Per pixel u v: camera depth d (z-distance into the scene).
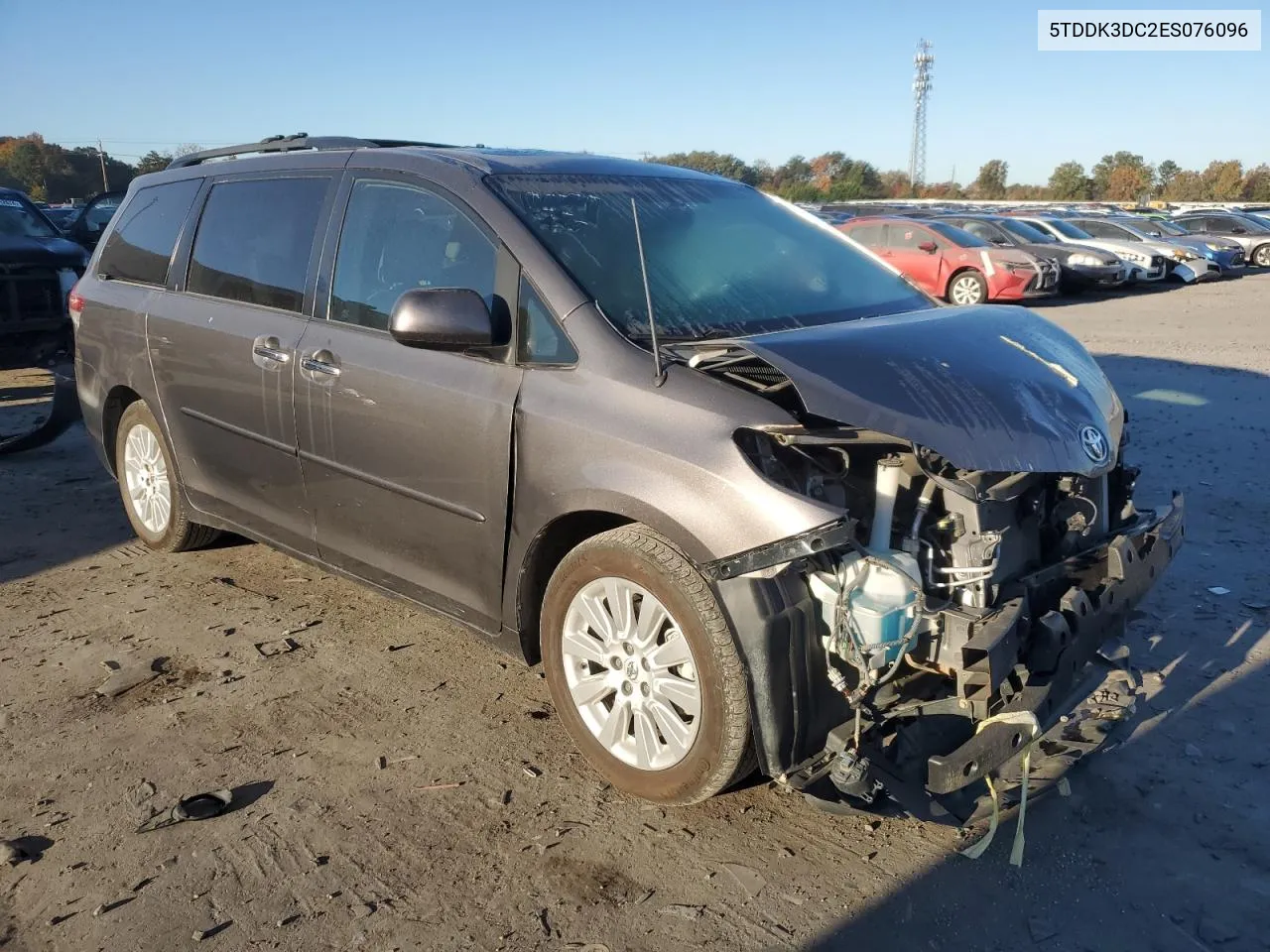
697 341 3.12
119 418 5.26
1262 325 15.01
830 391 2.73
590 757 3.12
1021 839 2.77
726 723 2.68
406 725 3.51
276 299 4.11
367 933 2.53
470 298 3.14
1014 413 2.88
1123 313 17.08
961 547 2.79
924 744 2.71
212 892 2.67
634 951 2.47
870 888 2.70
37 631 4.28
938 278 18.47
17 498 6.26
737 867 2.77
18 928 2.54
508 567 3.26
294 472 4.03
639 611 2.92
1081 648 2.87
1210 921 2.57
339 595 4.68
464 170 3.56
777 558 2.58
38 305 9.40
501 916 2.59
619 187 3.82
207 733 3.46
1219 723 3.49
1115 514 3.49
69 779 3.18
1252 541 5.28
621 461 2.86
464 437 3.28
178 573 4.95
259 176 4.40
